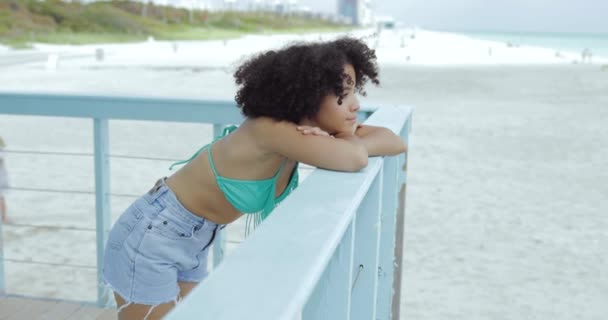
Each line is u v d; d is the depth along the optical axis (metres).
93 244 5.18
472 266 5.46
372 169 1.40
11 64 30.95
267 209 1.71
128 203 6.50
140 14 91.44
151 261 1.75
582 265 5.52
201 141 10.05
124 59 37.62
